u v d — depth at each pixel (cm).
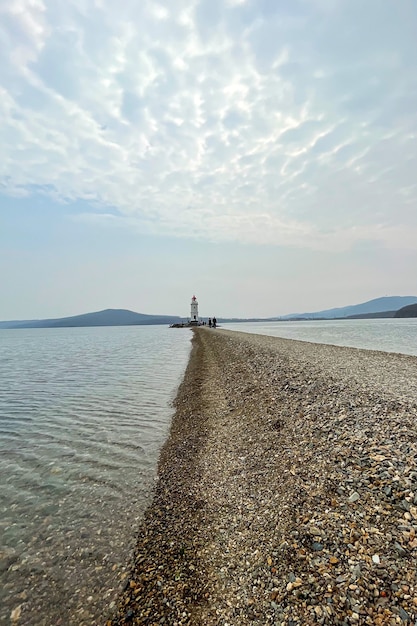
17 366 3862
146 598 569
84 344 8169
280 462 961
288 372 1988
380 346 4488
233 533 709
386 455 838
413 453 821
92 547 707
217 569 615
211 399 1861
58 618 545
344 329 10462
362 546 575
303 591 517
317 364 2247
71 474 1052
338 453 903
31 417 1692
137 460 1154
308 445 1005
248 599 532
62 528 775
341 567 543
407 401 1248
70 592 593
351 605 477
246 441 1189
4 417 1698
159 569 633
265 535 671
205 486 934
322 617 469
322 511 689
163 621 521
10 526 786
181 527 759
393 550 554
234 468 1011
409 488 691
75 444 1310
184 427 1468
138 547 702
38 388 2466
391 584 496
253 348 3544
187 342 7356
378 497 691
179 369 3319
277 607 503
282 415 1306
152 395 2152
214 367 2930
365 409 1190
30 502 890
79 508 859
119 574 629
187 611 534
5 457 1188
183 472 1040
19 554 691
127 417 1662
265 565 591
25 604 572
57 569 647
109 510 847
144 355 4891
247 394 1747
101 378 2870
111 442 1327
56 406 1911
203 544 693
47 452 1231
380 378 1734
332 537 611
